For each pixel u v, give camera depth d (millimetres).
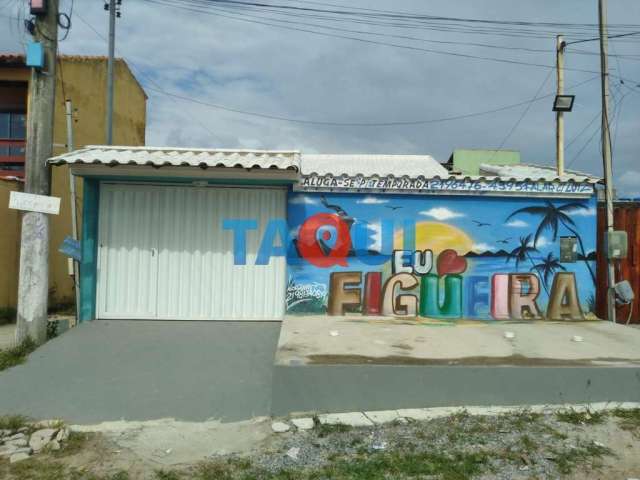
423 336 6824
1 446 4668
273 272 7875
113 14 12180
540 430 5000
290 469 4328
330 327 7180
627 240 8930
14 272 11695
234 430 5043
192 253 7809
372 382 5512
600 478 4223
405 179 7934
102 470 4328
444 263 7996
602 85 9141
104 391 5652
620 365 5773
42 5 6918
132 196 7793
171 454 4609
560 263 8164
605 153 8883
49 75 7074
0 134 15086
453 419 5215
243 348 6754
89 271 7648
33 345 6746
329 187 7875
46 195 7031
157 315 7750
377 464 4371
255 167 7043
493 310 8016
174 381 5887
